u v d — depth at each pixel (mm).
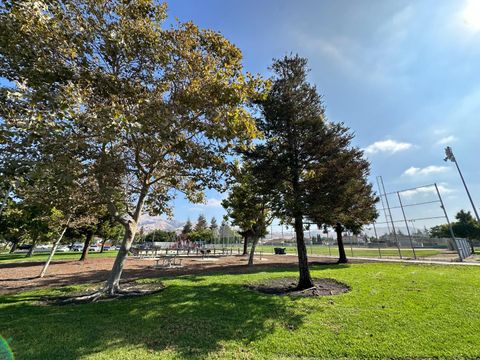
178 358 3979
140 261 21016
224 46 7746
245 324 5336
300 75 10078
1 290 8977
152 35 6789
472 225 29172
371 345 4328
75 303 7047
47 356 3980
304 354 4148
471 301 6230
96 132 5555
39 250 52531
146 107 6453
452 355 3949
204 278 10820
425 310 5773
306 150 9328
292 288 8766
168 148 7410
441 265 12609
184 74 7371
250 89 7051
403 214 18000
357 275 10406
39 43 5344
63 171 5469
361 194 11062
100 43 6453
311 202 8438
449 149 17641
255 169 9133
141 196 9344
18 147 4789
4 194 6305
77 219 12711
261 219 15742
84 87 6305
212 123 7117
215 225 79812
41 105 4965
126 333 4902
